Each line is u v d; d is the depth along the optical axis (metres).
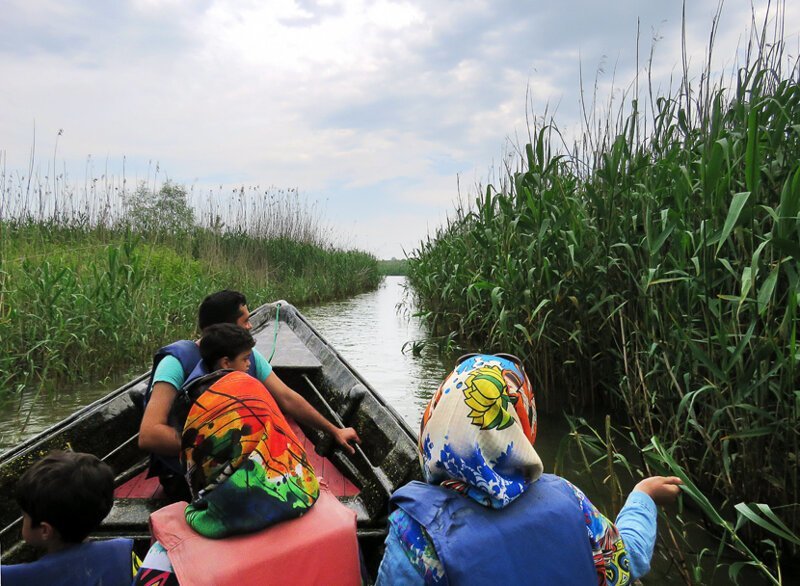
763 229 3.35
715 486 3.36
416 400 5.93
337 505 1.88
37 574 1.56
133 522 2.38
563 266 5.07
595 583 1.20
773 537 3.00
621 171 4.57
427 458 1.21
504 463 1.16
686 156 3.92
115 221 11.24
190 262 11.10
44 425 4.97
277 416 1.86
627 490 3.67
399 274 45.38
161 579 1.62
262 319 5.49
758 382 2.90
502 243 5.63
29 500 1.58
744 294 2.59
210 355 2.13
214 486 1.71
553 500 1.23
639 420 4.21
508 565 1.11
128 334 7.01
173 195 16.91
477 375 1.19
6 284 6.70
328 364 4.26
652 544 1.43
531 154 5.16
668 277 3.90
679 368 3.73
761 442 3.05
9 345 6.07
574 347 5.27
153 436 2.22
